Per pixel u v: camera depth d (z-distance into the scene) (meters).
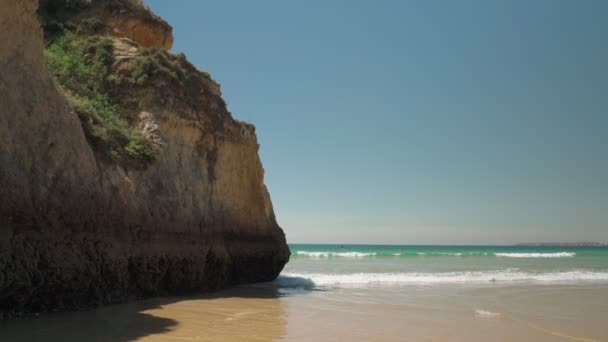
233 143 20.45
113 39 18.97
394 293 19.95
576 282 26.33
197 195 17.70
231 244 19.45
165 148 16.92
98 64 17.73
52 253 10.73
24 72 10.95
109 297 12.84
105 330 10.00
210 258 17.58
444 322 13.23
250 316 13.06
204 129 18.91
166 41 22.30
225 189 19.61
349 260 50.97
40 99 11.27
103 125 14.97
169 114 17.53
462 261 49.75
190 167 17.91
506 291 21.31
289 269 35.75
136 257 13.88
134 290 14.01
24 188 10.17
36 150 10.82
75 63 17.20
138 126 16.84
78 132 12.42
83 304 11.95
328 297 18.00
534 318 14.31
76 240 11.59
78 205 11.74
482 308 16.05
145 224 14.52
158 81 17.70
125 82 17.55
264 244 21.80
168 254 15.30
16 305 10.16
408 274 29.12
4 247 9.48
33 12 11.42
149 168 15.84
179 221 16.20
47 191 10.84
